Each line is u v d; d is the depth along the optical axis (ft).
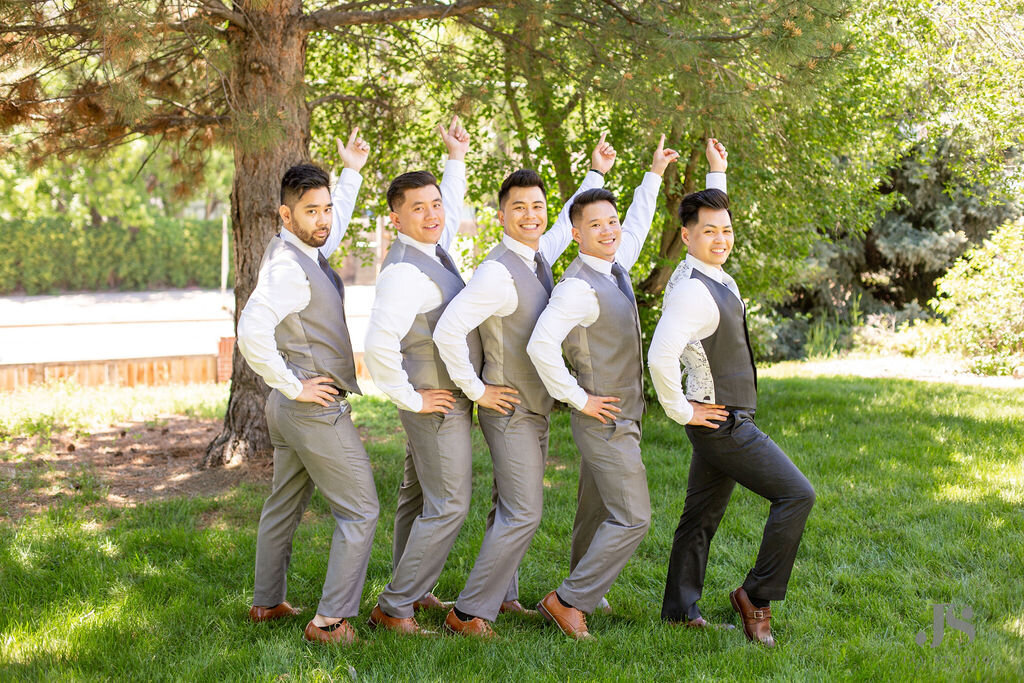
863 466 17.65
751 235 23.22
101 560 12.11
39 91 16.38
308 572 11.77
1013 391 26.37
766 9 13.52
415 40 18.98
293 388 8.92
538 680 8.71
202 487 16.01
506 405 9.55
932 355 37.45
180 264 82.07
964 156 29.50
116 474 16.93
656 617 10.63
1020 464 17.43
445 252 10.01
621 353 9.55
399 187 9.49
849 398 25.25
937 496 15.40
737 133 20.03
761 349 40.27
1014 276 32.37
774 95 16.84
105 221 82.64
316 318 9.32
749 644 9.68
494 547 9.59
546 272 10.00
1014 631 10.05
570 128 22.27
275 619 10.26
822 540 13.30
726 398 9.49
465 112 17.39
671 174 22.09
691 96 15.30
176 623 10.09
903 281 46.09
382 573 11.94
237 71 16.60
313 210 9.36
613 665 9.11
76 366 30.71
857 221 25.76
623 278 9.91
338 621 9.52
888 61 24.13
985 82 26.30
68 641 9.52
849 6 13.53
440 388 9.55
